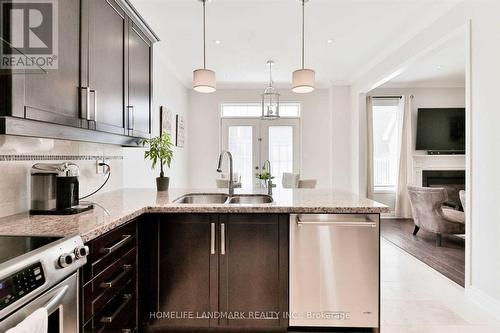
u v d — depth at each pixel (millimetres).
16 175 1631
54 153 1942
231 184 2564
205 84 2635
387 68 4348
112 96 1952
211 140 6461
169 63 4816
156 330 2018
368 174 6129
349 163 5984
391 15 3203
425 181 6098
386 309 2424
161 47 4141
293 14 3186
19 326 820
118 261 1565
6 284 837
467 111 2637
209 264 1932
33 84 1270
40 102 1311
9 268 860
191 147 6449
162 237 1932
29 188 1712
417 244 4277
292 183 5406
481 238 2484
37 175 1666
